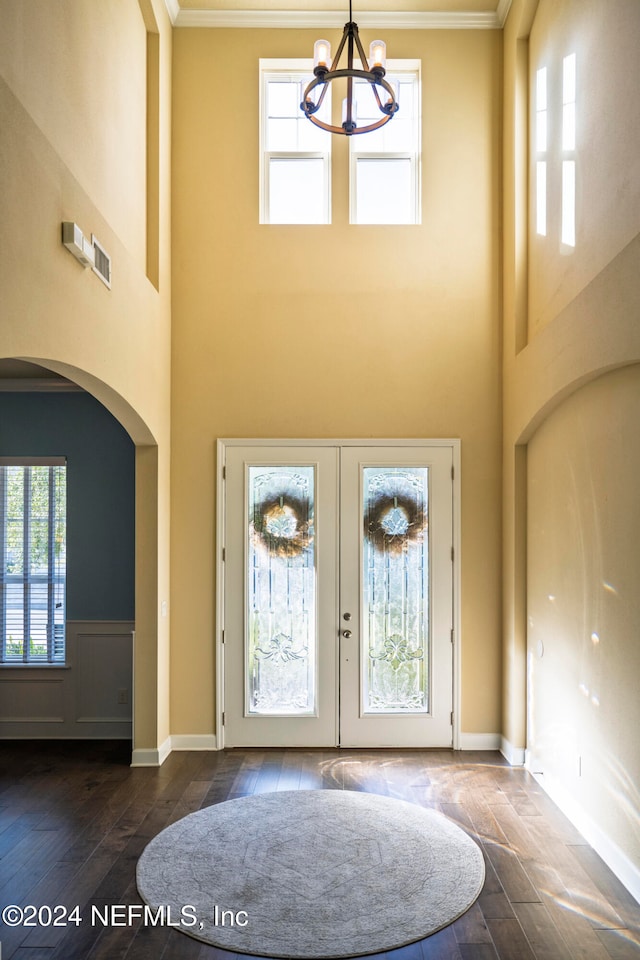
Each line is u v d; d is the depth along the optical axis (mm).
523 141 5406
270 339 5758
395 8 5734
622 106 3598
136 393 4750
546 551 4871
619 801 3619
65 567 6023
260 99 5855
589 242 4070
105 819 4254
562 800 4457
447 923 3156
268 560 5715
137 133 5074
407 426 5734
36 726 5930
